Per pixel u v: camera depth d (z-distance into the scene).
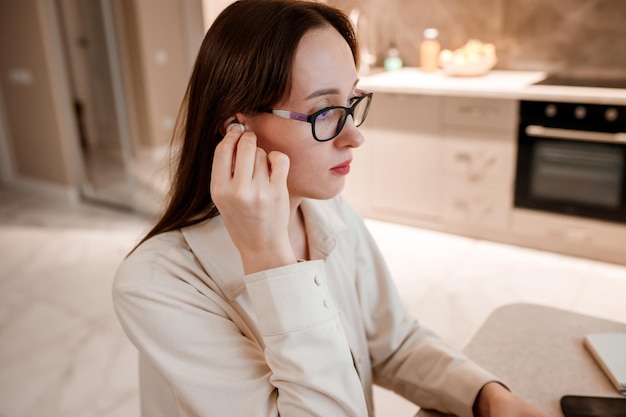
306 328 0.74
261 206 0.71
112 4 4.14
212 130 0.78
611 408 0.84
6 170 5.18
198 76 0.77
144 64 5.23
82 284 3.29
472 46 3.54
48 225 4.27
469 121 3.32
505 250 3.39
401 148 3.63
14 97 4.86
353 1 3.99
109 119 4.43
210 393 0.75
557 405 0.88
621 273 3.06
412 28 3.91
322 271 0.78
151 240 0.84
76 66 4.48
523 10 3.52
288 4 0.74
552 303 2.82
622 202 2.99
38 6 4.36
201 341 0.77
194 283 0.80
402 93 3.51
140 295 0.77
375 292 1.04
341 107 0.74
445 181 3.53
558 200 3.18
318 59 0.72
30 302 3.13
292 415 0.72
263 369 0.78
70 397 2.34
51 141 4.74
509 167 3.27
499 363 0.99
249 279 0.74
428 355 0.98
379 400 2.24
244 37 0.72
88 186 4.76
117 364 2.54
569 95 2.93
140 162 5.38
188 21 3.74
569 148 3.05
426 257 3.35
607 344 0.99
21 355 2.65
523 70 3.63
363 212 3.93
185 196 0.84
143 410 0.94
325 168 0.77
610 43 3.30
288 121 0.74
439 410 0.93
